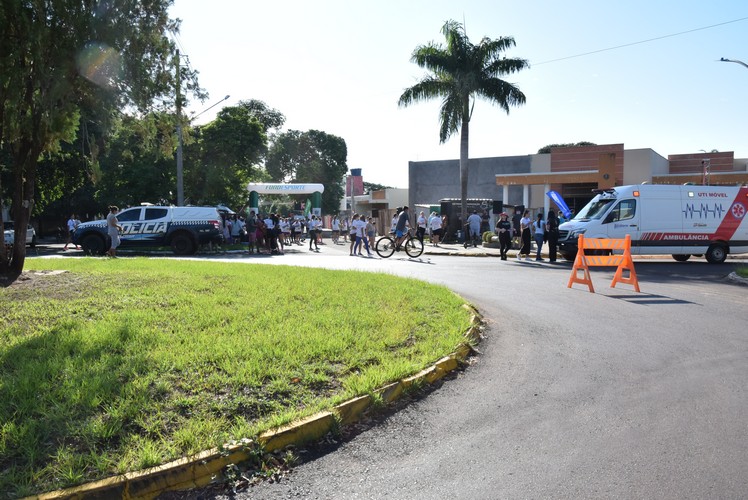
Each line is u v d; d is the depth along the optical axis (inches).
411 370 219.9
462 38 1085.8
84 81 399.5
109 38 375.9
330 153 2696.9
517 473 148.7
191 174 1310.3
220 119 1364.4
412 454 161.3
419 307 336.8
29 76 371.9
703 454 158.9
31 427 150.6
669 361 253.3
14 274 403.9
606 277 559.8
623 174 1541.6
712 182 1497.3
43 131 392.5
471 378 230.2
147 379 190.1
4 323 263.6
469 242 1035.9
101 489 130.7
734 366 245.1
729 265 711.7
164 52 418.9
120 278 408.2
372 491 140.6
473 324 304.5
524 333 308.5
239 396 184.2
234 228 1029.2
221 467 147.3
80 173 1251.2
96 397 171.5
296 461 156.8
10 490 127.9
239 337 247.9
